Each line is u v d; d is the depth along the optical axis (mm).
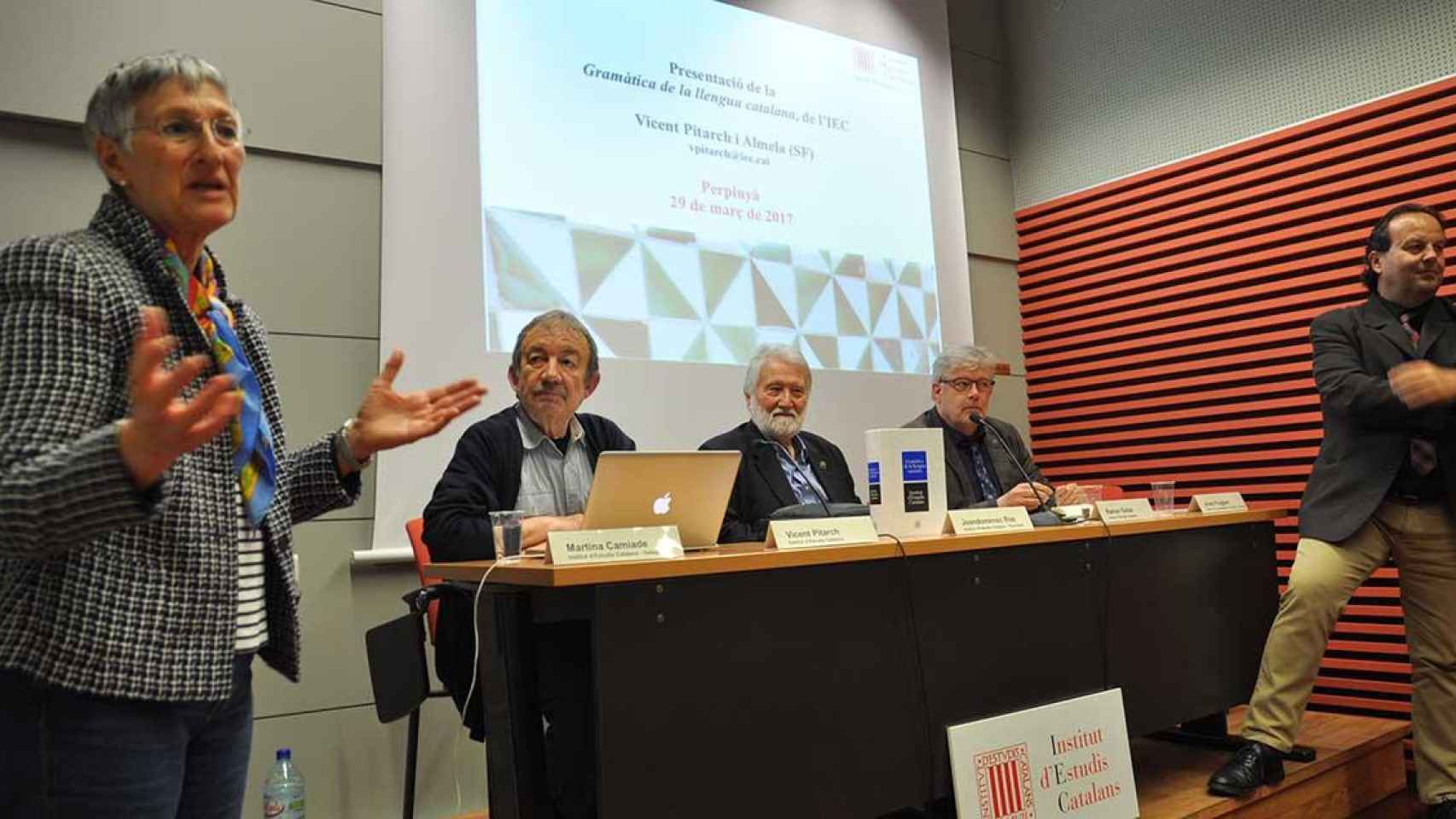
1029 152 5484
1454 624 2789
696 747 1615
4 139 2881
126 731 1006
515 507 2555
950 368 3412
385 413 1392
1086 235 5148
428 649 3295
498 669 1823
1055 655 2279
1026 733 2080
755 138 4375
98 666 976
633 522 1793
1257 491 4383
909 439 2164
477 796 3344
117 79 1143
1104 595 2438
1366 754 3008
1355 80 4164
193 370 898
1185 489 4660
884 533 2123
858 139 4758
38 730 982
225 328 1226
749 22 4449
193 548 1062
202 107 1151
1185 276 4699
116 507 903
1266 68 4469
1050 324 5344
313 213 3318
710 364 4043
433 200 3465
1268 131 4449
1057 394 5297
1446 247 3816
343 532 3221
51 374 981
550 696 1888
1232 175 4574
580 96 3869
